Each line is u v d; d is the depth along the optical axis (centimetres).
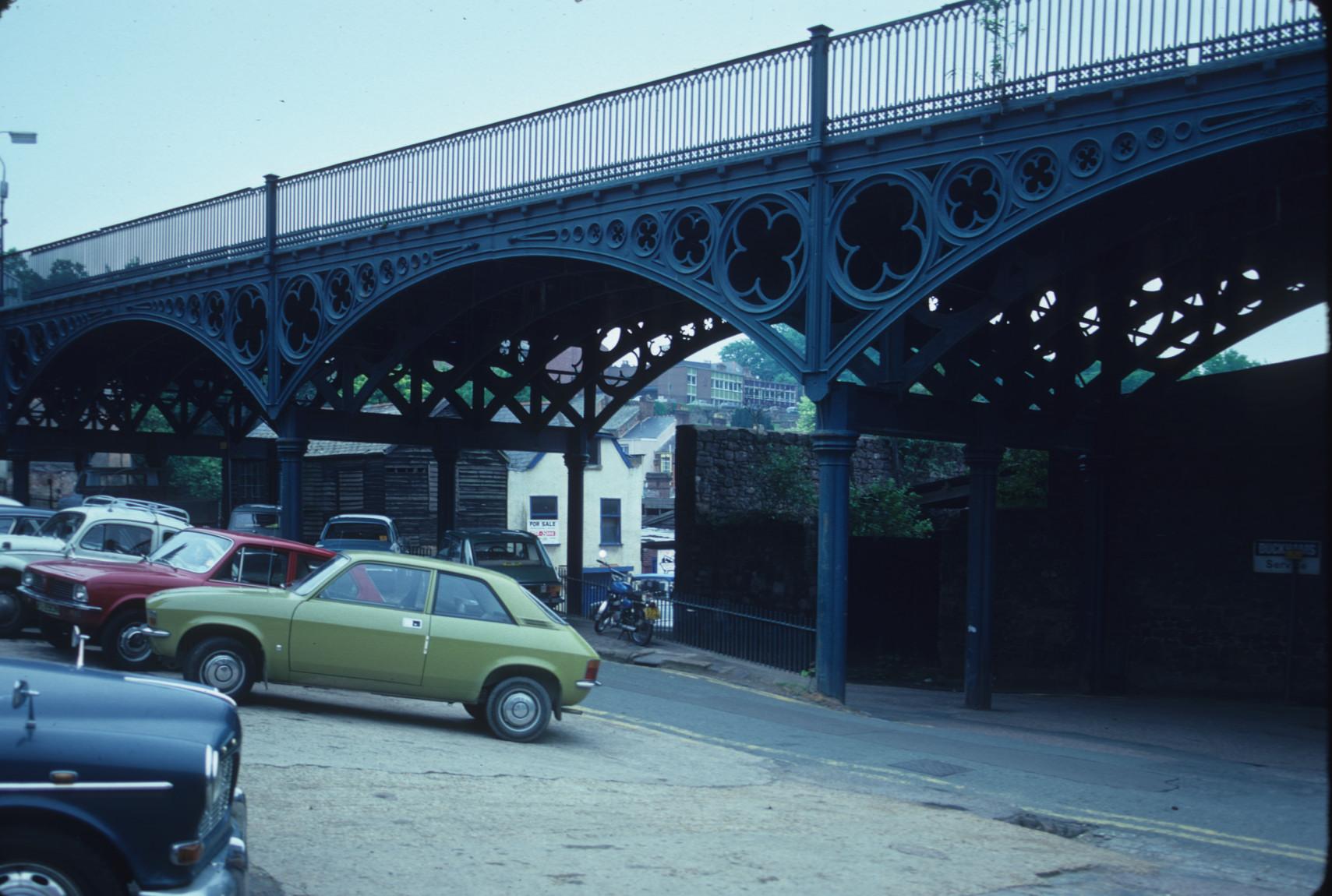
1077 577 2102
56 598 1302
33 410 3650
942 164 1433
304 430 2459
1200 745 1494
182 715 504
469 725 1211
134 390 3509
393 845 700
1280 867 873
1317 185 1489
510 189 1958
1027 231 1355
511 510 4525
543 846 730
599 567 4806
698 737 1309
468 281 2228
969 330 1529
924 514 2928
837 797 1027
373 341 2609
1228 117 1202
